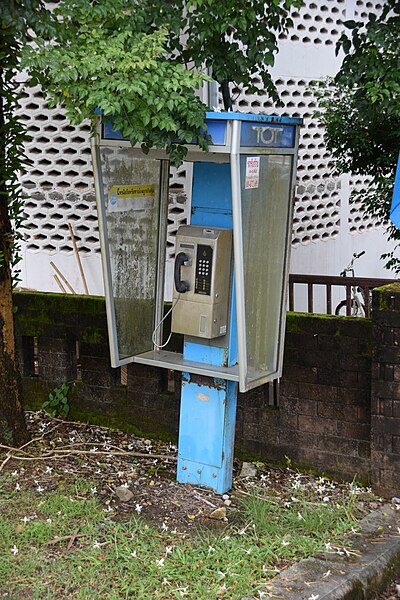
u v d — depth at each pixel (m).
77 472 5.42
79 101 4.54
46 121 8.46
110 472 5.44
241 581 4.05
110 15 4.43
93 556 4.26
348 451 5.35
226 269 4.95
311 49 9.38
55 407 6.48
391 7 5.15
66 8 4.32
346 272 9.72
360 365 5.25
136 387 6.11
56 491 5.06
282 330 5.18
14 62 5.27
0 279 5.64
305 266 9.60
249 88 5.41
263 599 3.88
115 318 5.30
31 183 8.63
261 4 4.86
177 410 5.97
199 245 4.90
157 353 5.47
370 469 5.27
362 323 5.22
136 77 4.24
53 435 6.11
